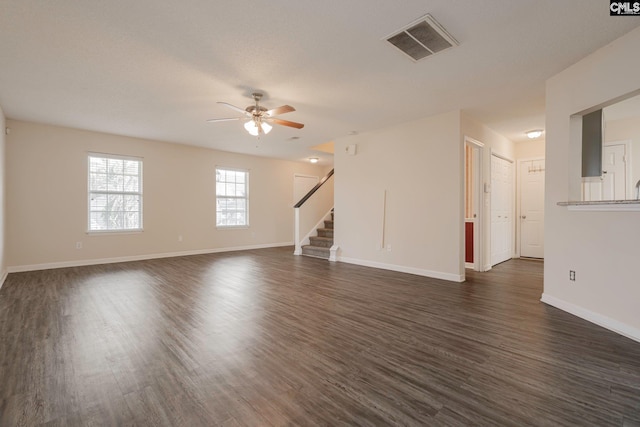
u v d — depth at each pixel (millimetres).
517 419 1490
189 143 6555
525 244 6363
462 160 4344
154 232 6312
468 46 2656
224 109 4273
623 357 2107
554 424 1455
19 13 2197
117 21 2307
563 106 3088
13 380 1837
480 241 5074
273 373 1924
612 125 4719
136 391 1732
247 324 2736
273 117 4148
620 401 1629
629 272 2424
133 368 1983
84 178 5461
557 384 1790
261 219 8211
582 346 2283
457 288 3969
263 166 8273
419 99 3908
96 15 2230
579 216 2898
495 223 5648
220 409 1577
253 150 7359
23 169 4895
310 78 3295
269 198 8406
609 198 4730
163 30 2426
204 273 4906
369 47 2676
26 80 3328
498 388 1755
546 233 3326
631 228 2414
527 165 6301
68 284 4152
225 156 7469
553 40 2561
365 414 1537
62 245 5266
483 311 3076
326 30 2430
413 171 4840
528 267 5414
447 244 4430
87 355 2156
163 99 3895
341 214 6051
